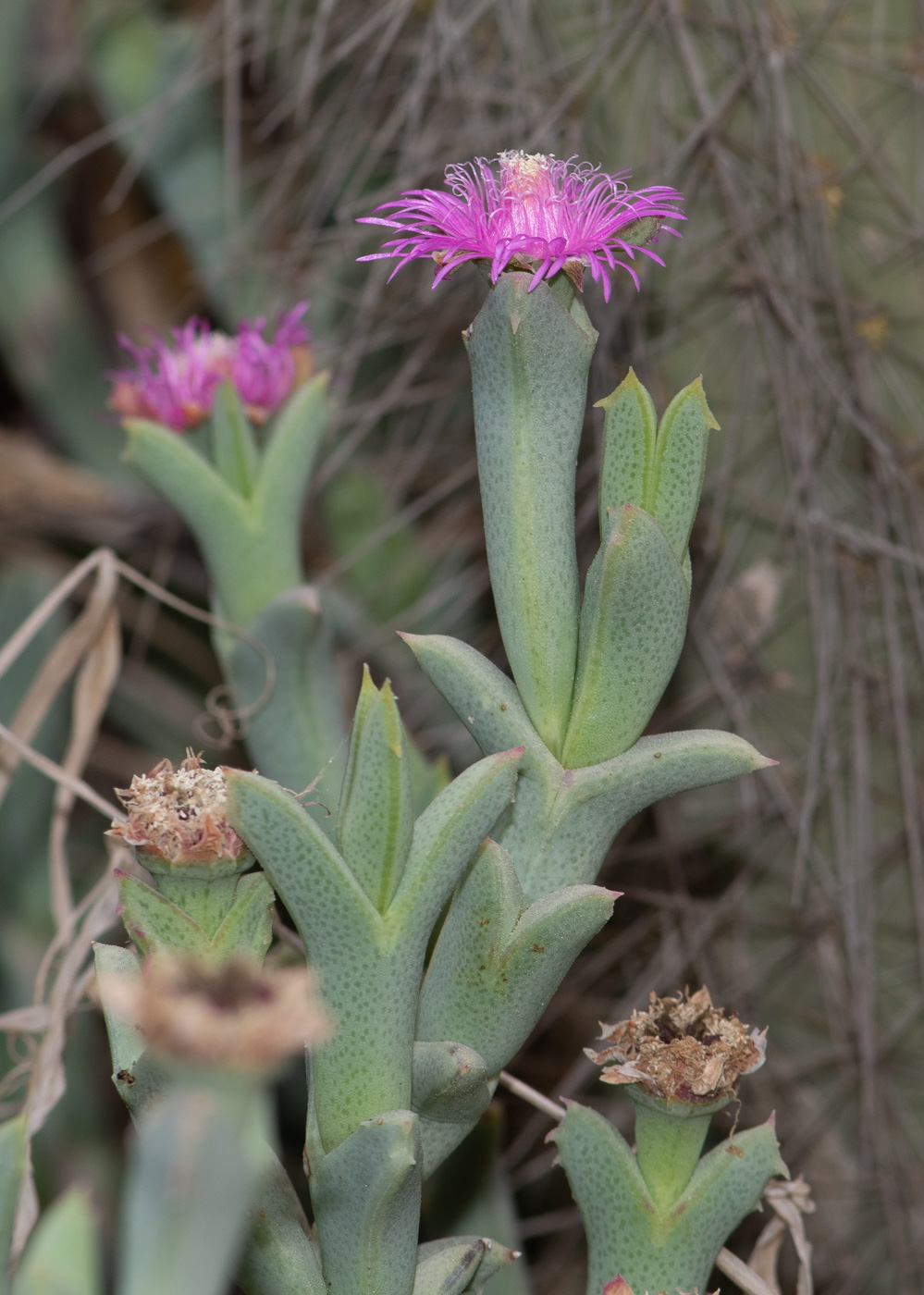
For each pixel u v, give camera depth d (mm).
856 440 363
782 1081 390
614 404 238
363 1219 229
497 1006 237
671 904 398
